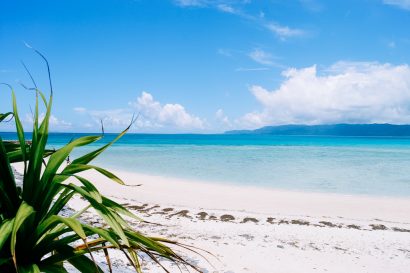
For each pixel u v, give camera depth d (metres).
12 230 1.98
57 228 2.63
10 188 2.38
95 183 22.09
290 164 39.19
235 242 9.91
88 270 2.36
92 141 2.43
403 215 15.33
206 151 66.25
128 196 17.91
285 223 12.77
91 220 10.77
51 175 2.35
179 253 8.18
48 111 2.36
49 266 2.29
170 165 37.28
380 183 25.17
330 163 41.06
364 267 8.48
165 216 13.23
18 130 2.37
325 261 8.73
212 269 7.19
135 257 2.64
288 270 7.81
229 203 16.91
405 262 9.01
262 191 20.80
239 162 41.56
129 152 61.66
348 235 11.42
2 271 2.29
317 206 16.77
